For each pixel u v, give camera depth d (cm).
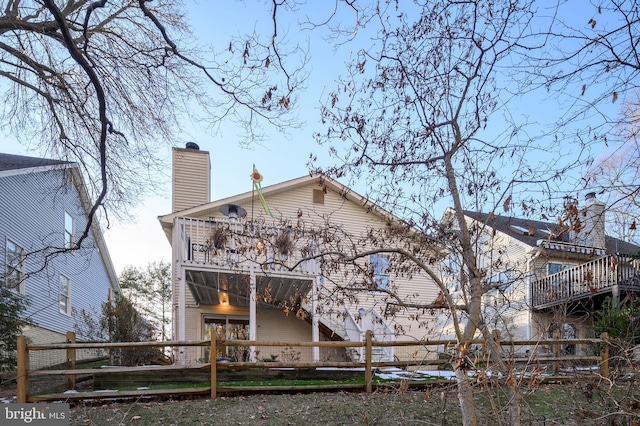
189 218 925
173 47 509
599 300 1018
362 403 554
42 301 1248
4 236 1082
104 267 1883
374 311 1003
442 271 446
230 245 852
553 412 473
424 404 536
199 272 918
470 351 374
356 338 992
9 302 902
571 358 552
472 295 371
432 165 431
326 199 1253
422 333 1088
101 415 502
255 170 1037
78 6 719
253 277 840
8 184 1110
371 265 496
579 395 474
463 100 409
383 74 433
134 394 553
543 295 778
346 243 606
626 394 348
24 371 534
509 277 572
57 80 795
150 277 2795
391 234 474
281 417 499
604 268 979
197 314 1175
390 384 561
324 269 571
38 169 1158
